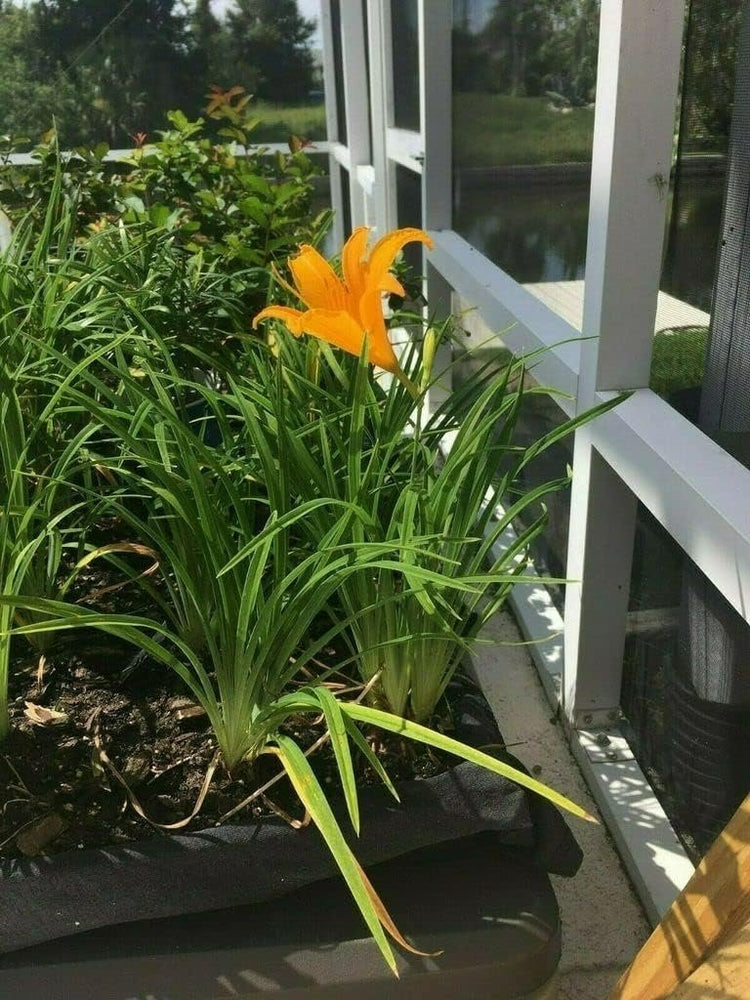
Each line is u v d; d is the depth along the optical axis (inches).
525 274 42.3
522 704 38.7
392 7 69.8
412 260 70.7
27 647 28.8
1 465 29.5
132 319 35.4
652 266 27.6
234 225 49.8
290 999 22.2
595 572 32.3
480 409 25.5
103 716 25.8
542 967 22.9
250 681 22.6
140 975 22.2
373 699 26.3
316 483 25.0
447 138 55.5
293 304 40.3
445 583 19.5
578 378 31.0
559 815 25.1
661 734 31.0
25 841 22.5
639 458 25.8
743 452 23.4
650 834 30.6
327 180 109.8
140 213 47.5
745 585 20.1
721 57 23.1
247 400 27.0
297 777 19.9
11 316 30.4
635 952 28.1
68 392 23.2
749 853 19.3
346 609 25.4
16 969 22.3
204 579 27.5
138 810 22.9
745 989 17.6
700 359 25.9
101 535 34.7
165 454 24.1
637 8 24.2
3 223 55.6
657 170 26.2
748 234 22.4
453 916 23.2
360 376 22.4
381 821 23.0
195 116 96.7
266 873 22.5
